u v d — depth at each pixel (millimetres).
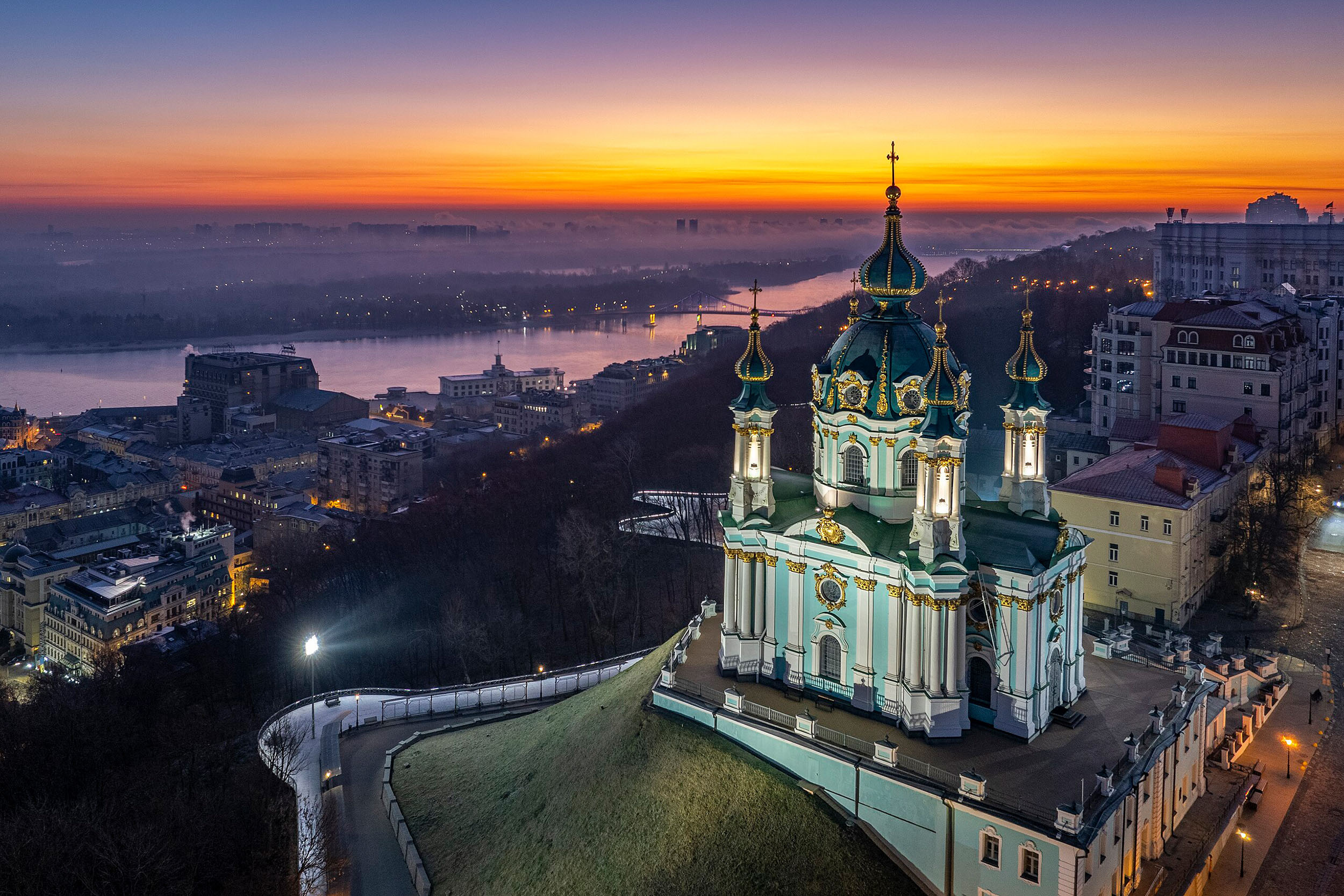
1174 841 105188
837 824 96938
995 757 96062
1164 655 123125
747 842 97125
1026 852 87625
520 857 107375
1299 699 136375
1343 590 173625
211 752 149125
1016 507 109375
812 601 107438
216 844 121750
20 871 114375
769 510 110062
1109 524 163750
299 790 130000
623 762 109125
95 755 155250
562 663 178125
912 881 93938
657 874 97688
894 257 104000
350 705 156250
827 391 107625
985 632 100188
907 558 98000
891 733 101000
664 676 113562
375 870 112938
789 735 101375
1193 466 170750
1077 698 107125
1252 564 169875
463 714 147875
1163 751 101625
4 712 165375
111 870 115562
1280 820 110375
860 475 106625
